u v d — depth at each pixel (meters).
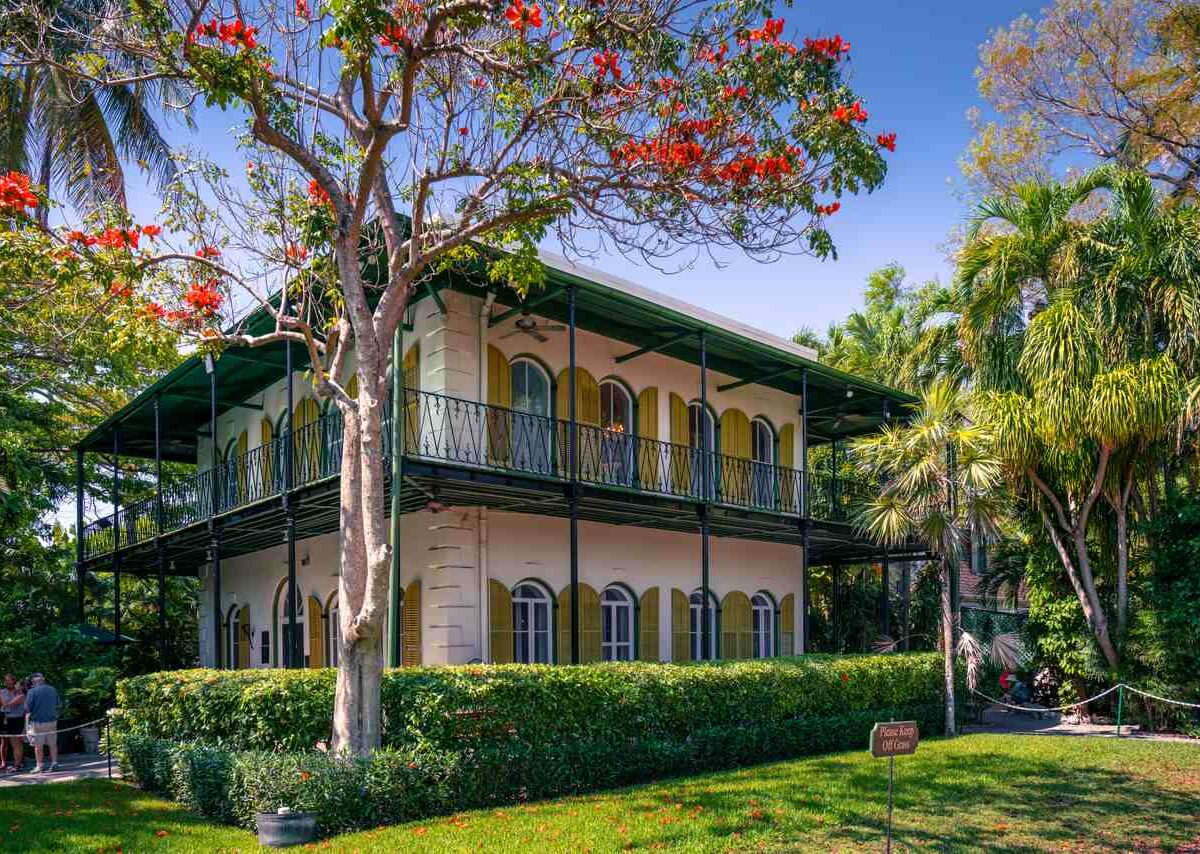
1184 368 13.98
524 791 8.78
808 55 8.67
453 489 11.45
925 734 13.58
